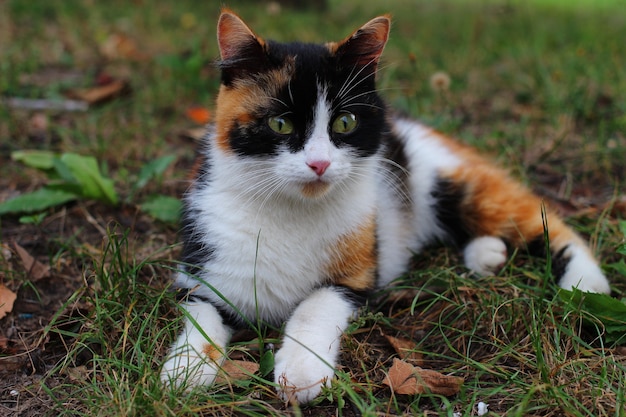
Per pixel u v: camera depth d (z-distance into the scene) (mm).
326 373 687
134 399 657
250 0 2164
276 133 724
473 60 1434
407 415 663
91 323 731
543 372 676
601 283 774
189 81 1212
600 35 1608
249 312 746
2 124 1061
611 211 889
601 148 989
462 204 854
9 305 761
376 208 780
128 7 1945
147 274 812
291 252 734
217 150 746
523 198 856
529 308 741
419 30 1821
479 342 732
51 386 703
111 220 837
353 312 742
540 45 1491
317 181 715
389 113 837
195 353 696
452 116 1124
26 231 875
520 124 1097
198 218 749
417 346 722
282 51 736
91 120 1078
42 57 1392
